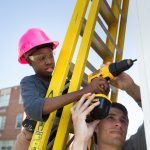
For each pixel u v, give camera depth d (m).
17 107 27.17
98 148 2.30
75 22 2.26
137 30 1.23
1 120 27.77
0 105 28.38
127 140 2.34
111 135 2.24
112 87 2.65
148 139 1.06
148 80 1.13
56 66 2.15
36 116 1.88
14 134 26.44
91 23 2.24
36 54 2.31
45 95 2.19
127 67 1.87
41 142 1.93
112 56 2.67
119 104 2.41
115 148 2.24
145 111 1.10
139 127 2.31
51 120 1.97
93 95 1.83
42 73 2.30
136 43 1.22
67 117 1.97
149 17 1.20
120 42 2.90
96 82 1.86
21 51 2.41
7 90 28.61
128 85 2.18
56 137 1.94
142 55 1.18
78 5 2.33
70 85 2.08
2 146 26.61
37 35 2.39
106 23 2.81
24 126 2.32
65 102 1.82
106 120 2.30
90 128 1.88
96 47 2.50
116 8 2.88
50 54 2.34
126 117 2.36
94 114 1.84
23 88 2.15
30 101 1.96
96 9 2.29
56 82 2.07
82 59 2.13
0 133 27.28
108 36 2.53
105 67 1.96
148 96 1.11
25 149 2.33
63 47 2.20
